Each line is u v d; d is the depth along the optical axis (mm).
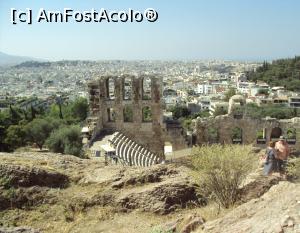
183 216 22688
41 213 26391
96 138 60875
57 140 68188
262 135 71250
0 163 29516
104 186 29562
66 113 137750
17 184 28188
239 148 26859
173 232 19734
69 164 32938
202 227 17156
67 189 29266
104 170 31906
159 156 64062
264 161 31156
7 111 146250
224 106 199250
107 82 64938
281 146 29406
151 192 27594
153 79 63031
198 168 26625
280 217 14930
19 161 31453
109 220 25781
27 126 95812
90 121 63062
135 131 64500
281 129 64375
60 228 24641
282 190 18672
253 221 15547
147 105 63625
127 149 57375
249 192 25297
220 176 25109
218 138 65375
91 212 26734
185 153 63312
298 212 14953
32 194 27719
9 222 25109
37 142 94688
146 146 64438
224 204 24578
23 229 18391
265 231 14328
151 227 24125
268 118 65062
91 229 24547
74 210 26875
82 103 138000
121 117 64500
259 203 17344
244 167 25312
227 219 16688
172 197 27250
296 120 63844
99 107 64625
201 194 26547
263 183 25750
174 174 30609
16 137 95438
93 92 64375
